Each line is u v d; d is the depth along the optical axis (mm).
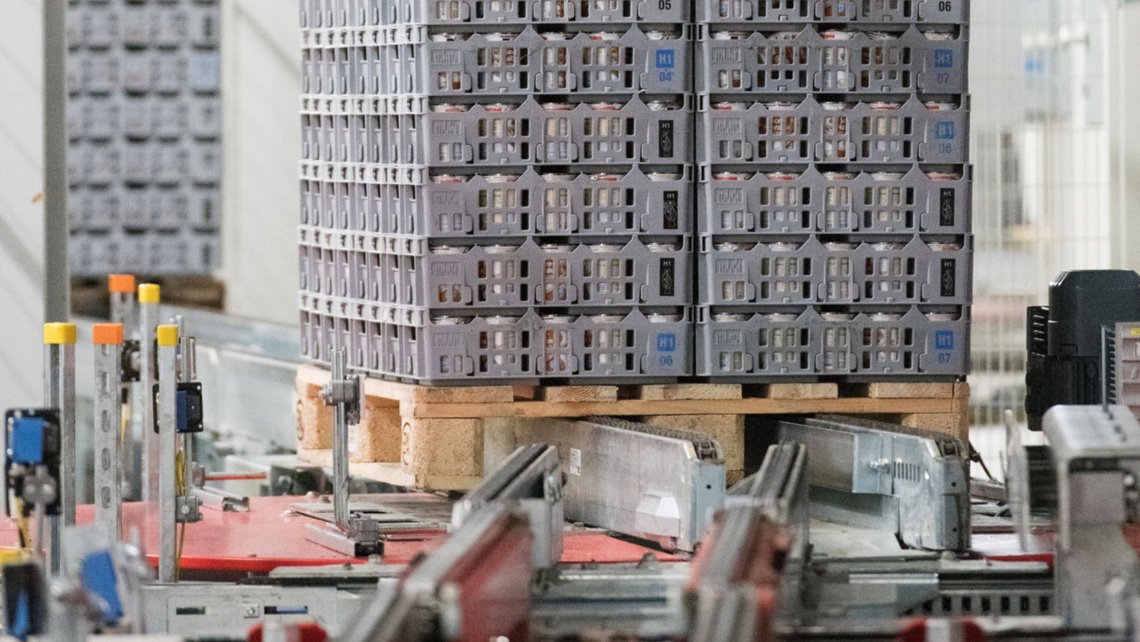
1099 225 10930
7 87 11047
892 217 8516
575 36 8367
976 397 10969
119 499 7406
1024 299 10961
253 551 7902
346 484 8055
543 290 8375
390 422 9156
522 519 5973
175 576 7516
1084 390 8695
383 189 8625
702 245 8484
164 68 18609
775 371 8547
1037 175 10945
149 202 18703
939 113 8516
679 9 8422
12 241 11062
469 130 8312
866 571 7254
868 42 8477
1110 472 5812
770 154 8461
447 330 8359
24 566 5465
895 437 7879
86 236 18609
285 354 13562
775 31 8484
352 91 8852
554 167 8422
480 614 5016
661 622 5922
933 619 5727
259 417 12688
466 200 8312
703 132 8445
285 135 18797
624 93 8391
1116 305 8680
